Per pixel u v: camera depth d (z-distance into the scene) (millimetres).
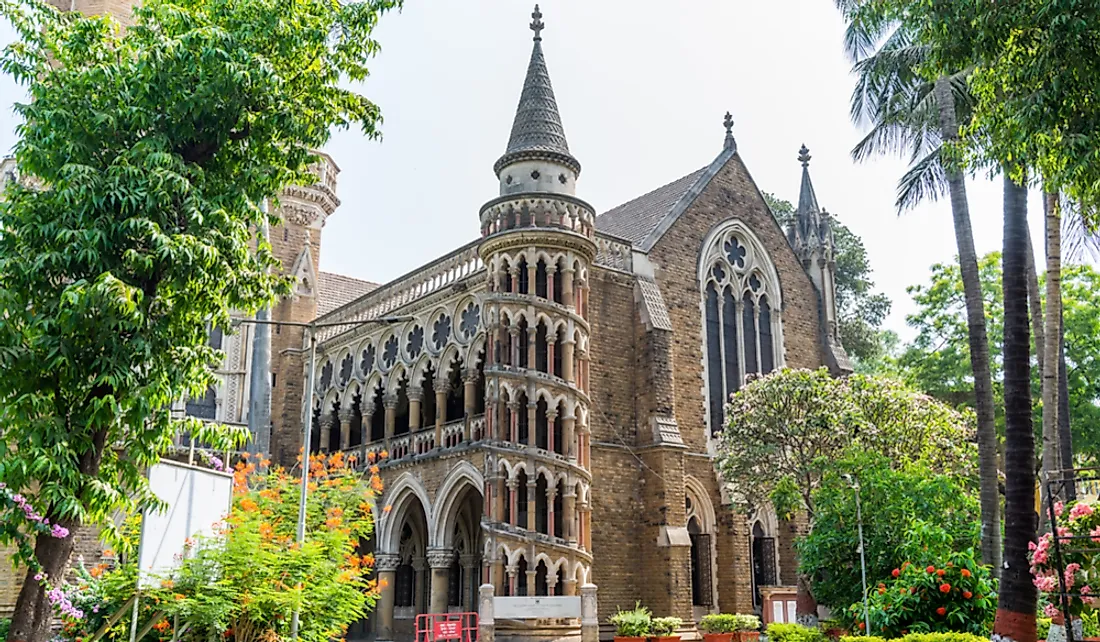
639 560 29516
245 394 36156
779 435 28078
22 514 11539
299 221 43000
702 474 32594
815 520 24688
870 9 22141
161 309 13172
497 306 27812
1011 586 15461
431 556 29203
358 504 22406
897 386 28969
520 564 27703
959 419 30594
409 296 34094
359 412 38594
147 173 12391
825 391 28094
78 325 11977
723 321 35312
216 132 13648
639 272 32312
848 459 24594
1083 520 14422
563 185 29625
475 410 31844
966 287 22562
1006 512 15922
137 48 13750
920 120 26547
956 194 23125
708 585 31703
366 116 15070
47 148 12719
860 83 27453
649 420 30469
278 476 22406
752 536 33688
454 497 29250
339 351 37125
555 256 28609
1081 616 16062
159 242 12008
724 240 36250
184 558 14094
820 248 39312
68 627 15688
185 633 14695
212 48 12805
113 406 11984
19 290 12055
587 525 27391
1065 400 29875
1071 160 14531
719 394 34344
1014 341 16453
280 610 15062
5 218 12352
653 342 30984
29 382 11883
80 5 33125
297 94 14469
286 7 13906
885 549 22016
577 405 28062
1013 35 14508
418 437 31625
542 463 26797
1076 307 38781
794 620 26516
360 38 14703
